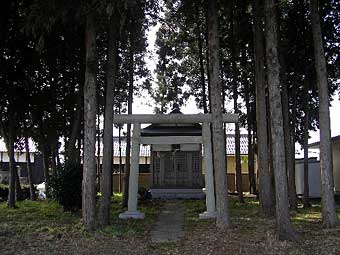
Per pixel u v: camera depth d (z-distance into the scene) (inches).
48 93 815.1
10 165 816.3
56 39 719.7
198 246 442.3
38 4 468.1
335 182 1118.4
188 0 592.7
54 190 710.5
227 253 410.3
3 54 732.7
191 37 920.3
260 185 660.1
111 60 577.6
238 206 819.4
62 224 559.5
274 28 470.0
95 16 497.4
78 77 796.0
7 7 671.8
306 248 419.8
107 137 574.6
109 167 571.8
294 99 843.4
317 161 1011.3
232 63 882.1
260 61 670.5
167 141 712.4
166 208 821.9
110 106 578.6
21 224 563.2
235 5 748.6
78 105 793.6
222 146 525.7
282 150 459.2
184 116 678.5
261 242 446.6
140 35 758.5
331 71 773.3
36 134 938.7
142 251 426.0
